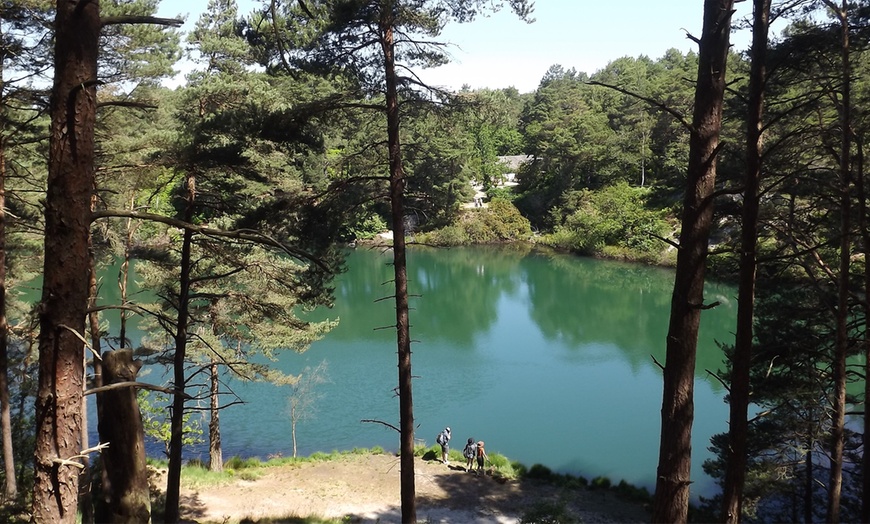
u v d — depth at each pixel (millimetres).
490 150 76125
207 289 14523
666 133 58688
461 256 64375
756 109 7422
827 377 12609
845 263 10602
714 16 6172
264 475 18422
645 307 43031
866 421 9844
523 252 65500
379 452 20750
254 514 14891
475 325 39250
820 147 10750
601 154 65438
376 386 27766
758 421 13703
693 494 18234
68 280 4191
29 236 19891
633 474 20266
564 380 29016
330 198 11016
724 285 41469
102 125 12320
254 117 10727
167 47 13844
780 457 13305
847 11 10000
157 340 16469
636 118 65312
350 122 11328
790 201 11781
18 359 17719
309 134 11367
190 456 20922
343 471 18891
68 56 4086
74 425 4320
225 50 11602
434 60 10523
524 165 77312
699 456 20859
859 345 12227
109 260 15305
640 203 60906
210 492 16562
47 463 4219
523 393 27281
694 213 6324
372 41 10109
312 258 4602
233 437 22688
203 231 4297
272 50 10477
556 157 68062
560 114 72250
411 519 10812
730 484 7840
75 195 4152
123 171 11734
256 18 10664
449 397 26812
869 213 11164
